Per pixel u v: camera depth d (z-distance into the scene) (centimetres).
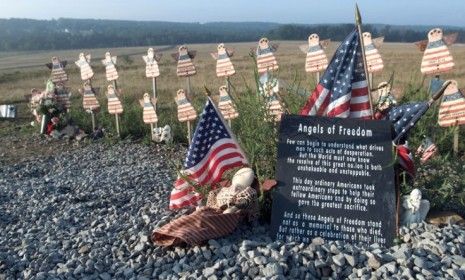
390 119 172
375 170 161
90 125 425
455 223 167
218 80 767
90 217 211
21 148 384
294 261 147
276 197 165
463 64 905
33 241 188
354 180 162
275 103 199
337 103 169
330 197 162
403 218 164
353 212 160
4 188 273
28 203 241
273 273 140
